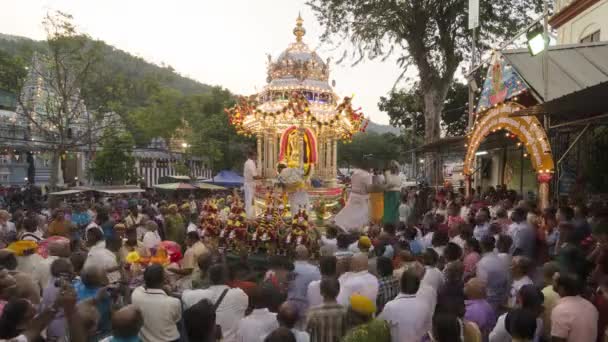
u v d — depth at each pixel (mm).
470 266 7230
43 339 4699
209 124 49094
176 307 5078
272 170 15617
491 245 6770
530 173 17656
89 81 30922
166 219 12289
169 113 48812
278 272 6516
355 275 5703
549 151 11227
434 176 26766
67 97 29703
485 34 26203
